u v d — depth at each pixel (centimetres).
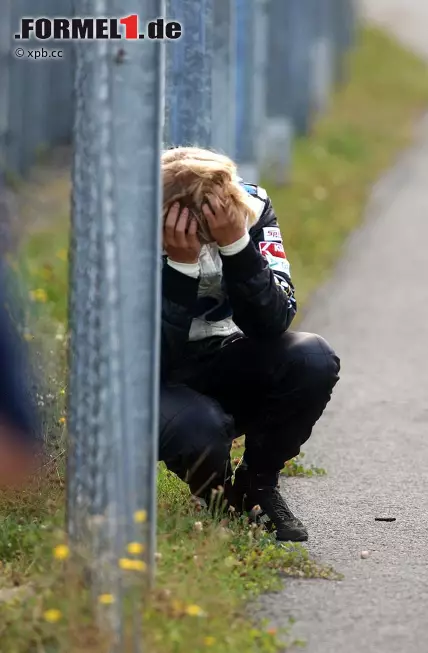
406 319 4103
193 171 1733
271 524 1973
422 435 2783
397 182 7431
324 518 2170
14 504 1928
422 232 5828
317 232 5594
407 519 2172
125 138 1443
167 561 1661
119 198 1443
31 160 6650
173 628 1487
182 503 1972
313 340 1916
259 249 1898
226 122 3192
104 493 1460
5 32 5291
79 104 1447
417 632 1636
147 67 1445
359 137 9062
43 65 6856
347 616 1684
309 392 1898
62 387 2427
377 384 3275
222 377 1927
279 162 6756
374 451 2645
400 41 14575
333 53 11412
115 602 1431
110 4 1434
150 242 1468
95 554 1460
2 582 1669
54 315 3553
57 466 2052
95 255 1441
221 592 1638
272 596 1745
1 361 2173
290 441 1941
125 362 1460
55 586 1530
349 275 4856
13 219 3809
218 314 1897
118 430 1456
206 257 1834
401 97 11500
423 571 1880
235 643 1520
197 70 2461
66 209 5709
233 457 2347
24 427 2072
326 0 10281
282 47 7906
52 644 1452
